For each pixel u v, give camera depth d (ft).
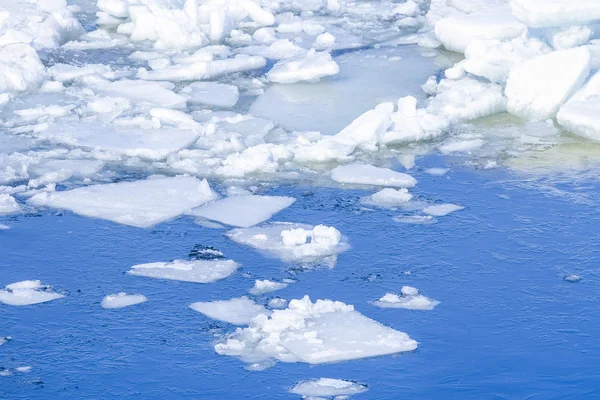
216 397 62.59
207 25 139.23
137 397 62.59
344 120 109.09
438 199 90.58
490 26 128.06
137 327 70.08
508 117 110.42
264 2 155.02
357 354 66.49
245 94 117.39
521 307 73.05
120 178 94.68
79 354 66.95
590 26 118.11
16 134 104.17
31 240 82.53
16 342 68.23
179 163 97.25
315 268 78.54
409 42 137.28
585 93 108.78
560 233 83.97
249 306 72.69
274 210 88.17
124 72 123.65
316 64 121.70
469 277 77.15
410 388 63.41
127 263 79.15
